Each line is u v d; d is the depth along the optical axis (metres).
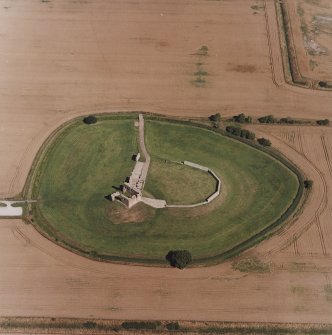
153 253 96.69
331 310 88.12
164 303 89.00
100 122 125.81
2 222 102.56
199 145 119.88
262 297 89.94
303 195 108.75
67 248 97.69
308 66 144.75
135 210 104.00
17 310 88.00
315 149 119.69
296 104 132.38
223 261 95.62
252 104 132.12
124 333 85.19
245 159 116.50
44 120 126.38
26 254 96.81
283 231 101.19
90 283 92.06
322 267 94.81
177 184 109.19
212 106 131.25
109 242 98.56
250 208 105.31
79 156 116.31
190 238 99.31
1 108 130.00
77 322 86.25
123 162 114.62
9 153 117.25
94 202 105.94
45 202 106.25
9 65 144.38
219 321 86.44
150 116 127.56
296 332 85.38
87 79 139.38
